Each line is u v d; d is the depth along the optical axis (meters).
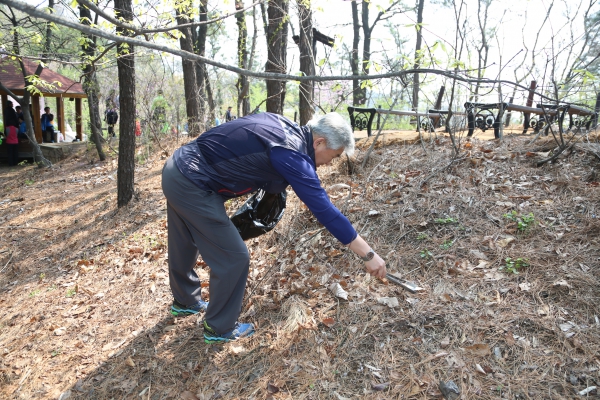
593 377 2.01
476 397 2.03
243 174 2.38
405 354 2.34
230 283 2.53
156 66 9.30
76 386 2.68
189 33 10.02
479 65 4.12
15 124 12.40
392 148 5.01
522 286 2.59
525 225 3.06
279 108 6.79
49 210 6.98
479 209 3.39
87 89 10.24
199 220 2.42
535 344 2.23
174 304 3.10
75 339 3.18
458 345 2.32
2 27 7.56
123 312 3.43
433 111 5.94
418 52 3.38
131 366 2.75
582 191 3.33
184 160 2.40
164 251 4.35
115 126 12.77
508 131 5.92
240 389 2.39
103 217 5.96
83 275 4.33
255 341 2.71
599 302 2.37
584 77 3.14
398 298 2.73
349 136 2.37
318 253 3.40
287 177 2.22
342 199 4.07
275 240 3.82
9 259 5.24
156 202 6.01
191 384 2.51
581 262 2.67
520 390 2.03
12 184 9.73
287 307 2.90
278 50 6.59
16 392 2.73
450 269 2.84
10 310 3.92
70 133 19.02
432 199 3.64
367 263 2.26
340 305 2.79
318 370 2.37
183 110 10.92
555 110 4.67
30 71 12.59
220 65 2.07
